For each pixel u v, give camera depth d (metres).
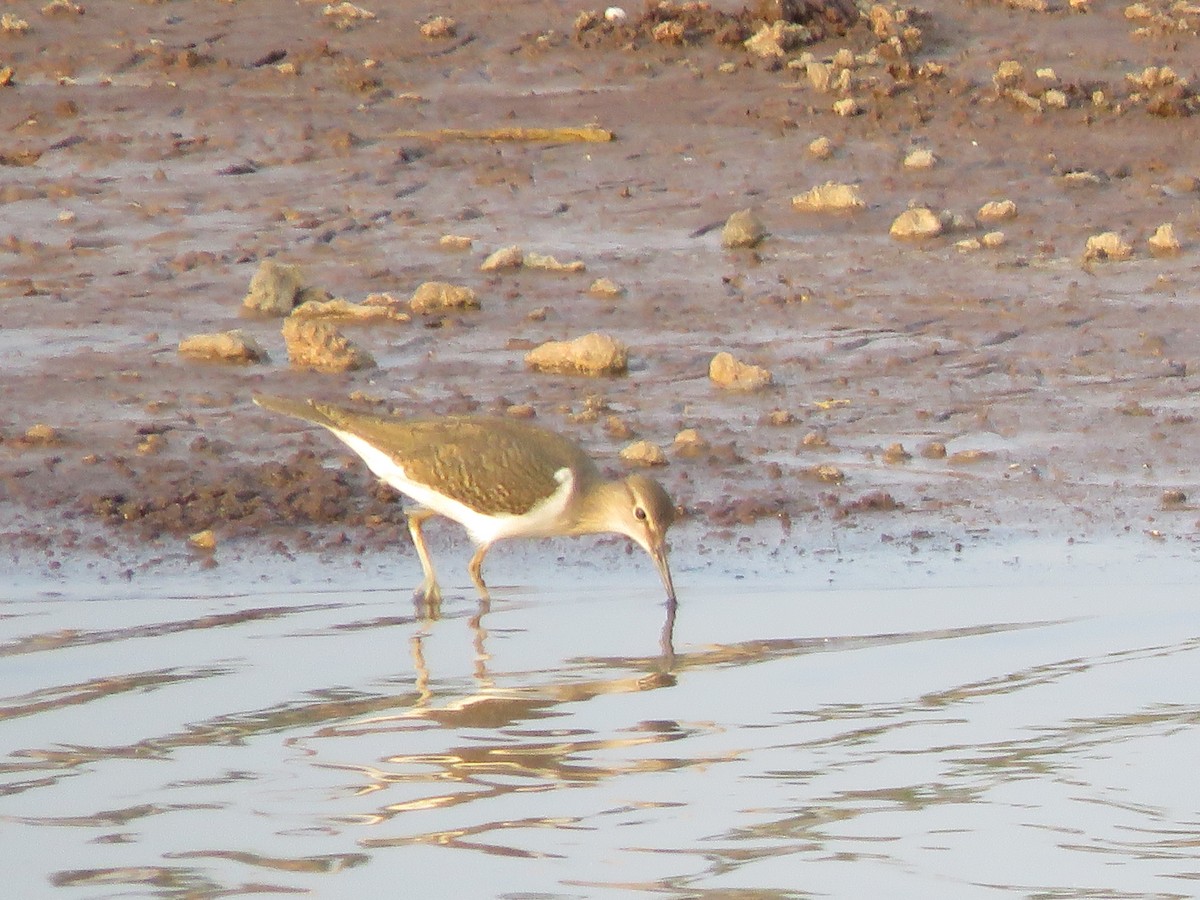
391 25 23.44
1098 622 10.88
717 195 19.48
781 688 9.80
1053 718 9.32
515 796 8.41
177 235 18.31
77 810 8.19
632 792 8.45
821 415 14.70
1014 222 19.02
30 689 9.66
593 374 15.34
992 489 13.34
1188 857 7.73
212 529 12.49
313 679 9.89
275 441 13.98
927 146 20.64
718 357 15.23
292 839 7.93
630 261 17.92
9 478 13.07
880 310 16.86
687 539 12.47
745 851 7.77
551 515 11.52
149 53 22.55
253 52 22.69
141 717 9.25
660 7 23.36
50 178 19.69
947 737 9.09
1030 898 7.30
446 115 21.25
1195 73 22.48
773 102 21.64
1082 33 23.84
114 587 11.49
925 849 7.82
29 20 23.36
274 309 16.58
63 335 15.94
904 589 11.56
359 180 19.72
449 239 18.14
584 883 7.52
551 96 21.72
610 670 10.09
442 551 12.42
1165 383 15.35
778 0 23.36
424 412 14.36
